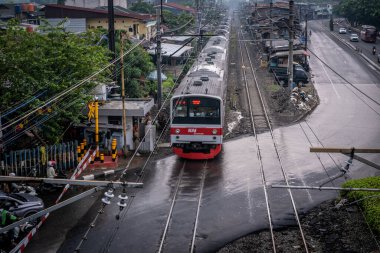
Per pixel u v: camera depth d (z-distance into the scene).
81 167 20.47
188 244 14.65
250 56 61.84
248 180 20.23
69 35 22.20
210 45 44.62
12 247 14.38
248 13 108.81
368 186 17.16
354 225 15.89
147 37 52.88
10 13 49.38
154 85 34.53
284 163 22.55
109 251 14.16
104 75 24.36
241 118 31.77
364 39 71.12
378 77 46.19
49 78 19.75
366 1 75.06
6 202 15.82
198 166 22.12
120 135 23.73
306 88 41.16
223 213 16.94
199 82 24.69
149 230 15.59
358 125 29.78
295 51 48.94
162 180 20.25
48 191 18.88
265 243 14.77
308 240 14.98
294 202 17.97
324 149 12.63
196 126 22.28
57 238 15.01
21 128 18.59
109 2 27.08
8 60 18.31
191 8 94.31
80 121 23.39
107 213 16.89
